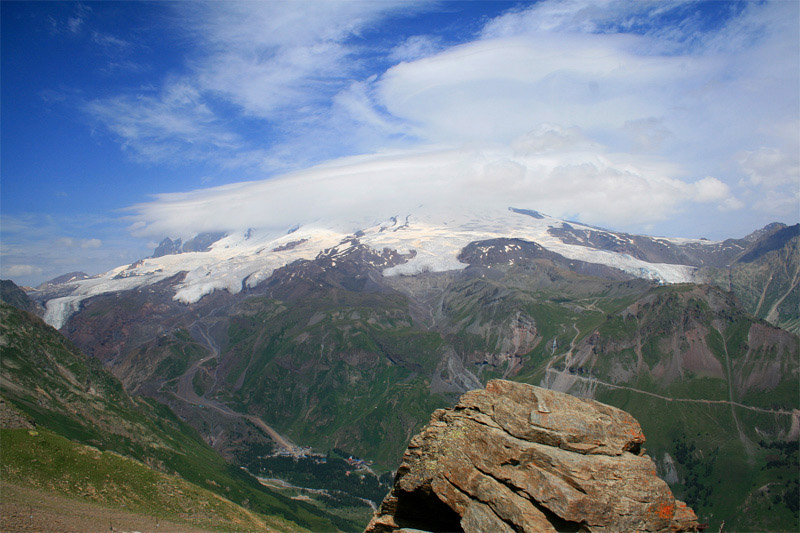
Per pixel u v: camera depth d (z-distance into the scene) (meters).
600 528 30.78
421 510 37.75
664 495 32.59
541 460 33.81
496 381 41.62
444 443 37.53
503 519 31.73
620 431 36.38
